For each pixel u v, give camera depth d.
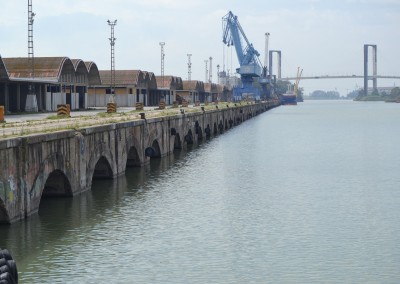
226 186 56.47
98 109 114.81
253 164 73.19
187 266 32.81
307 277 31.45
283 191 54.16
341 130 140.38
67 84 109.25
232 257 34.38
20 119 66.81
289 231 39.84
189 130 98.56
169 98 177.62
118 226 40.34
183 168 68.19
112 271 31.88
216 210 45.78
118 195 49.97
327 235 38.94
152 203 47.75
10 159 35.56
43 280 30.48
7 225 36.00
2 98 87.94
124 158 59.28
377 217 44.00
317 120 189.00
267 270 32.38
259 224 41.66
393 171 67.69
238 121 172.62
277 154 85.44
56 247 35.47
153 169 66.88
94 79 128.00
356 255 34.91
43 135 39.59
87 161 48.66
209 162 74.62
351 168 70.12
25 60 105.38
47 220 40.75
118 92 142.38
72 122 56.19
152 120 71.00
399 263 33.56
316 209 46.53
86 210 44.03
